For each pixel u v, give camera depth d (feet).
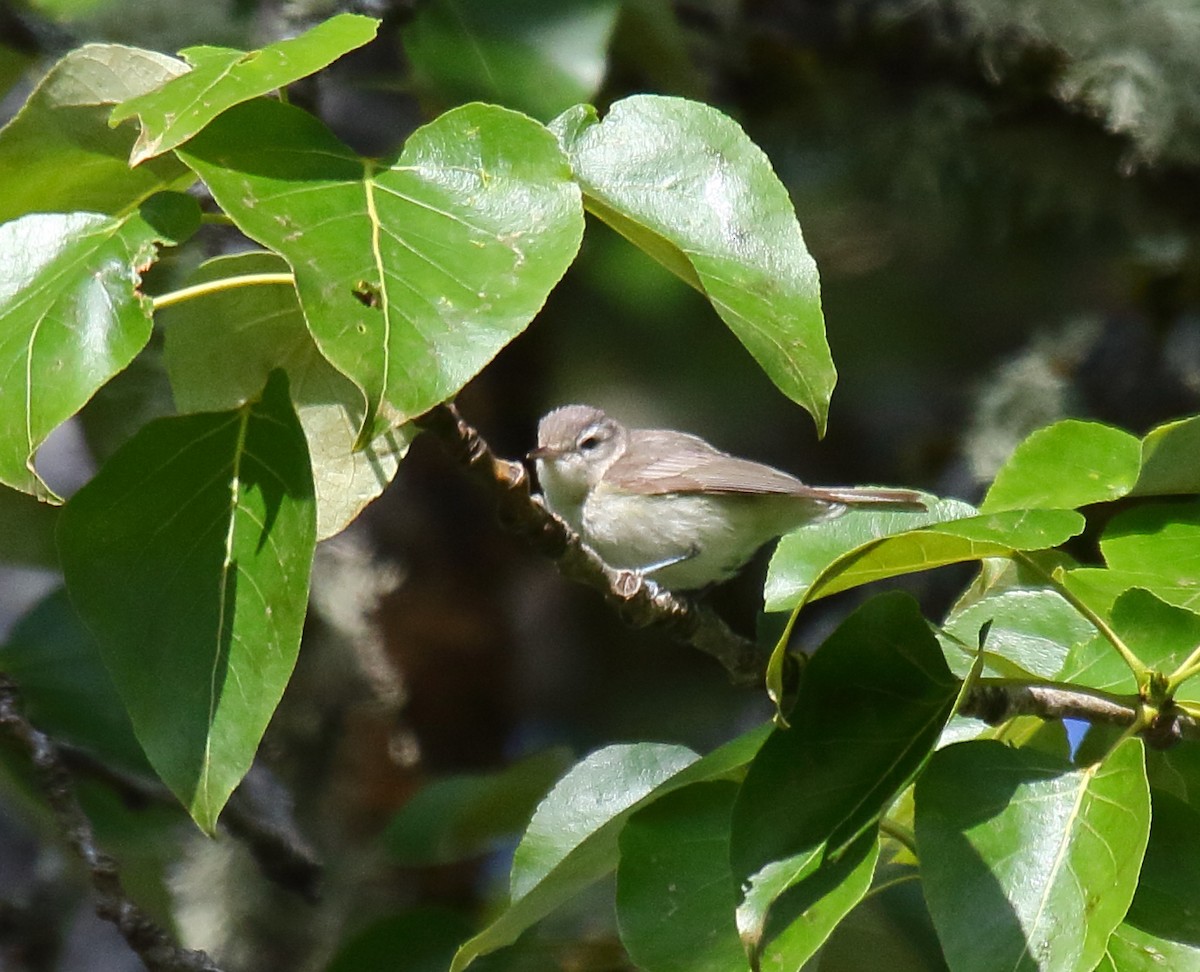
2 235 17.94
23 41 33.27
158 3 38.60
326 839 40.29
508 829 32.24
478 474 21.03
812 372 17.75
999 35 40.96
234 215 16.30
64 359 16.71
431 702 50.72
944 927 16.17
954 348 49.29
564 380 52.29
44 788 25.80
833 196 44.70
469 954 19.40
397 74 37.88
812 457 50.83
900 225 46.44
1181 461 20.86
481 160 17.24
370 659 42.80
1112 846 16.20
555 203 16.89
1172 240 43.62
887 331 49.44
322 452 21.12
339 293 15.92
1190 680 19.33
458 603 51.13
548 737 50.62
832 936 22.34
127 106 16.57
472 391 52.42
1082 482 20.88
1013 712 19.34
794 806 17.07
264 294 20.47
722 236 18.40
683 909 18.63
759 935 16.33
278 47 17.28
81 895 36.27
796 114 43.24
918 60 41.86
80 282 17.19
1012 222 44.37
